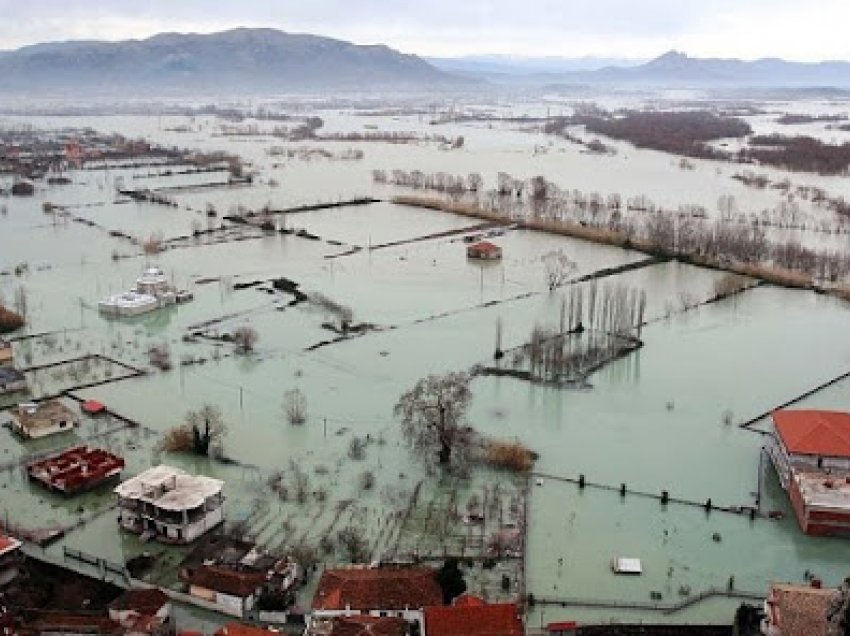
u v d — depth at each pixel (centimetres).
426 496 14650
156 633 10756
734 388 19525
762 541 13675
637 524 14062
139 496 13325
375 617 10738
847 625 9462
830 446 14775
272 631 10556
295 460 15838
